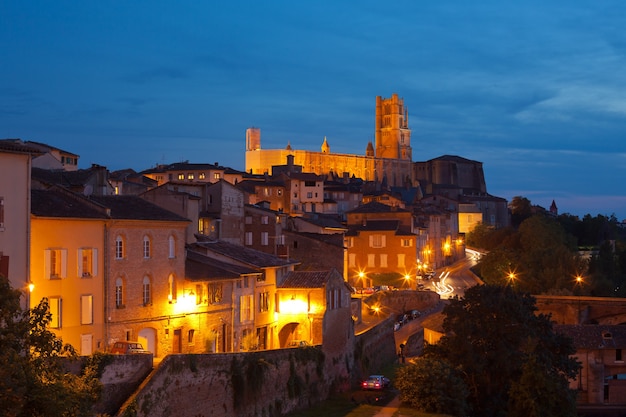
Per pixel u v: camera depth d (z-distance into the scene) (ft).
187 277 301.63
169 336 291.38
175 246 297.74
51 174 383.04
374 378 343.87
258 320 334.44
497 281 618.44
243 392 259.39
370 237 632.79
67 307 254.06
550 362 338.34
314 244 482.28
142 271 282.36
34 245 244.01
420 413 306.76
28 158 230.48
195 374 240.32
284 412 285.84
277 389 282.56
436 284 638.53
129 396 221.25
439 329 440.86
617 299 515.50
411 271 625.41
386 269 629.51
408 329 476.95
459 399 314.55
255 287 333.21
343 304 350.64
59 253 252.01
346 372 344.08
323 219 615.16
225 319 315.78
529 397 318.24
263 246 468.34
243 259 335.47
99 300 265.34
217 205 445.37
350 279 628.28
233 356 258.16
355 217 650.84
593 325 446.19
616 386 430.20
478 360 335.06
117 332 271.28
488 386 339.16
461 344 337.52
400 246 626.23
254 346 325.21
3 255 222.07
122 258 274.77
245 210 471.62
